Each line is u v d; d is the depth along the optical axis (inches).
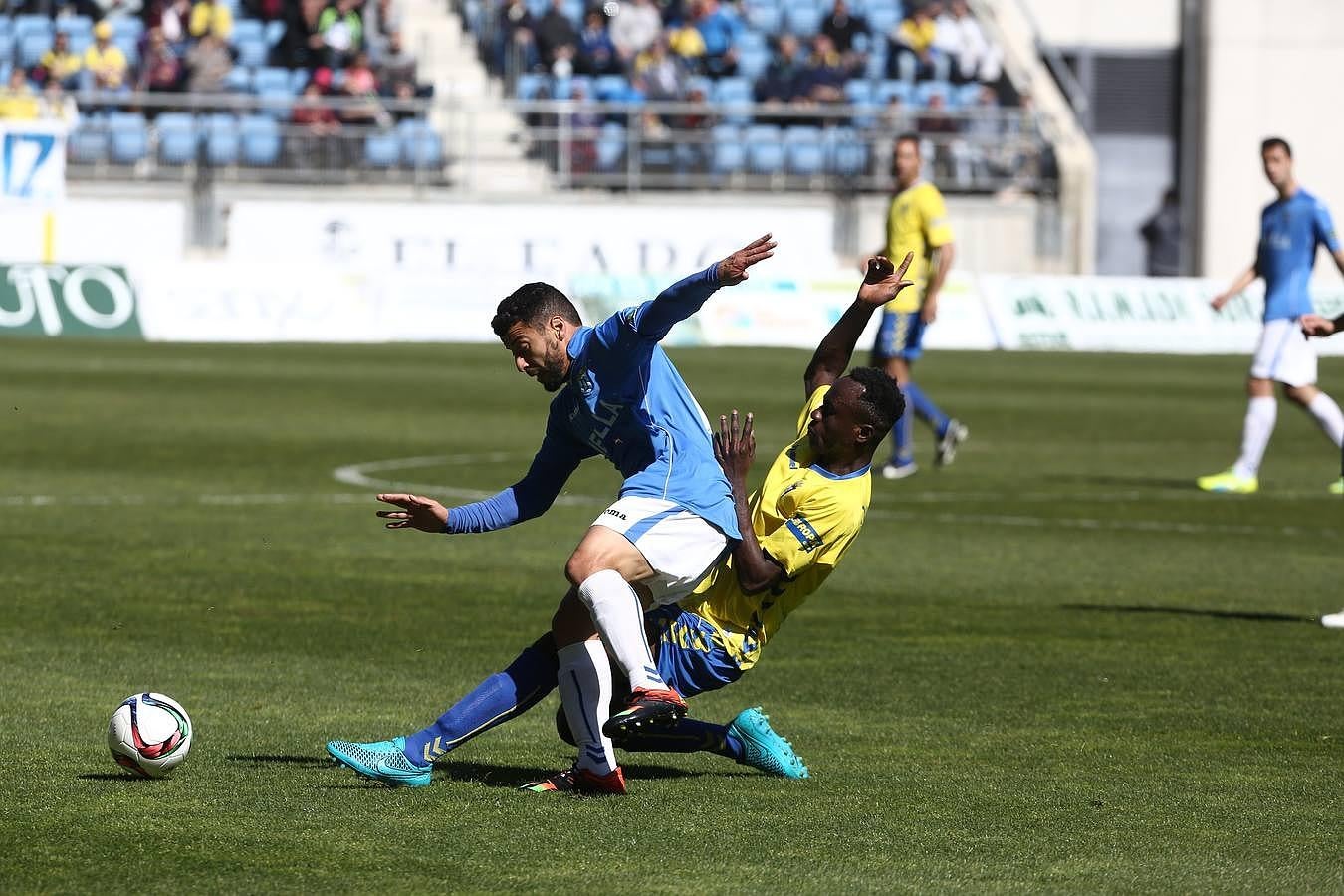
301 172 4566.9
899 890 662.5
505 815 757.9
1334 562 1590.8
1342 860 713.6
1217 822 768.9
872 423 802.2
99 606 1268.5
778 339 4264.3
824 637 1221.1
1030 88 5285.4
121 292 4033.0
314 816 749.9
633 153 4717.0
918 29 5226.4
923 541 1683.1
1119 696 1044.5
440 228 4399.6
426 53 5004.9
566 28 4940.9
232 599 1310.3
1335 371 3988.7
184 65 4707.2
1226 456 2468.0
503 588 1386.6
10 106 4402.1
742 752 844.0
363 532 1652.3
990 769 864.9
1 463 2082.9
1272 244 1985.7
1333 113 5925.2
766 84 4916.3
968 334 4407.0
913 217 2097.7
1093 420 2906.0
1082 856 713.0
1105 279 4478.3
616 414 775.7
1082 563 1563.7
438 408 2832.2
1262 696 1047.6
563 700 791.7
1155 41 6008.9
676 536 768.3
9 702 970.7
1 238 4239.7
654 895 649.6
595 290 4298.7
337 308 4160.9
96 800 770.2
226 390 3014.3
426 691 1027.3
